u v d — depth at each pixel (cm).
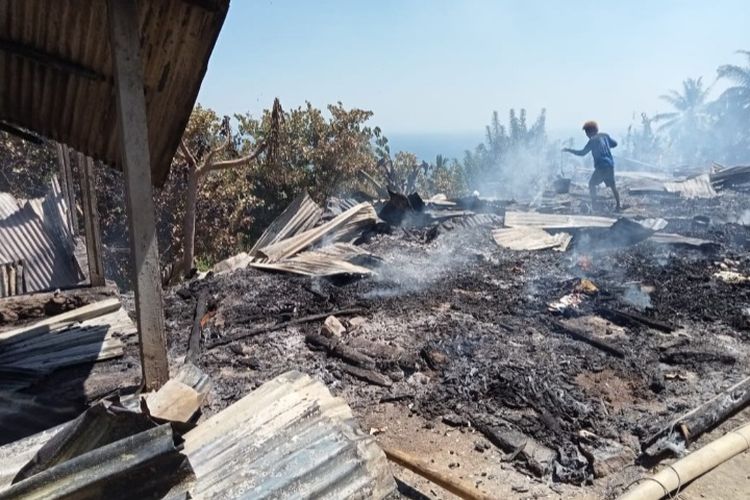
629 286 627
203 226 1364
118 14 305
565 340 500
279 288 643
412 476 328
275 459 245
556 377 430
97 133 490
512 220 942
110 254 1304
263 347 495
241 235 1541
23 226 957
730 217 992
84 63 403
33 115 483
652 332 517
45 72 425
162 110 433
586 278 662
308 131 1873
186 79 402
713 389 416
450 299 610
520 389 412
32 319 541
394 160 2125
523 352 475
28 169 1348
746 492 305
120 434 220
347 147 1867
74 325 510
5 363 429
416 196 1005
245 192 1523
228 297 616
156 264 345
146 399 306
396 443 357
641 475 323
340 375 444
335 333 514
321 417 278
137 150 325
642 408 391
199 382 369
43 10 359
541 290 626
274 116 1012
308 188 1848
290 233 902
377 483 244
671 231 864
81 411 366
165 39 365
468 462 338
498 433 362
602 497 305
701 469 318
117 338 483
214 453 255
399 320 553
